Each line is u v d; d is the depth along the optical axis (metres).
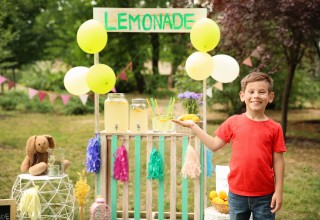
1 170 6.61
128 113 4.39
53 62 18.53
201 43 3.84
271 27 8.23
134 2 16.23
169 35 18.45
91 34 3.77
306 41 8.09
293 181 6.15
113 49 17.09
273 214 2.89
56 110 14.27
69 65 16.20
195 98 4.24
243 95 2.99
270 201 2.88
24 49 18.30
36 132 10.16
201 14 4.10
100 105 13.77
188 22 4.11
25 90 16.09
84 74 3.95
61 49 17.38
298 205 5.05
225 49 8.41
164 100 16.86
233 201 2.95
